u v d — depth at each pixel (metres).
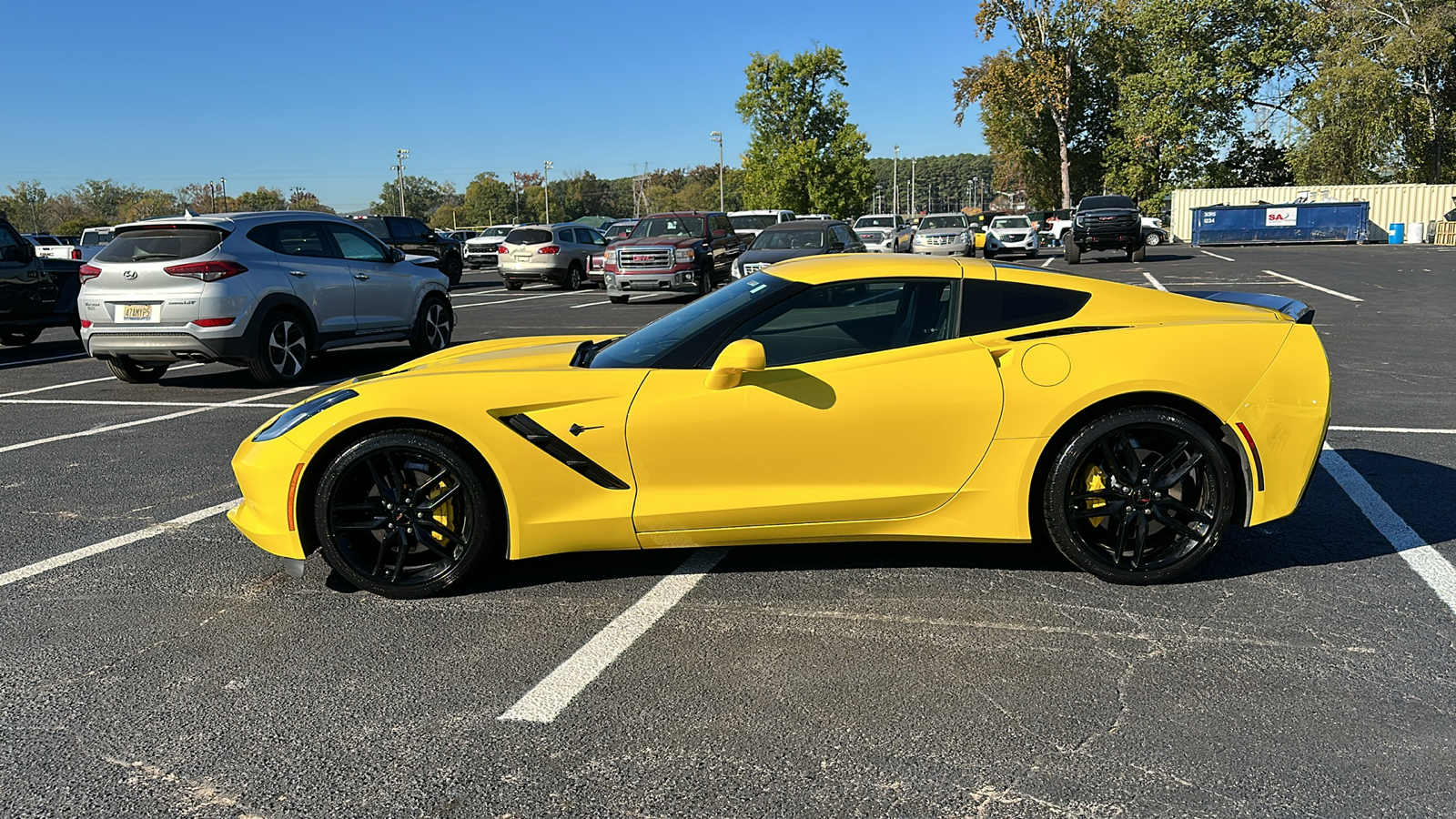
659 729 2.69
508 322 14.69
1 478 5.62
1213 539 3.59
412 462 3.61
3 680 3.06
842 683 2.94
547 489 3.54
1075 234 27.41
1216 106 49.66
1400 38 41.16
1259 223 38.72
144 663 3.16
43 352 12.16
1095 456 3.60
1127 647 3.16
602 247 24.81
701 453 3.53
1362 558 3.94
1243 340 3.58
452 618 3.48
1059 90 50.50
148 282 8.24
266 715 2.81
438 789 2.42
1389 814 2.26
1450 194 38.75
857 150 54.69
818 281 3.67
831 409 3.51
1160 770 2.46
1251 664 3.03
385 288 10.05
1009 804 2.32
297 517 3.57
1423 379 8.08
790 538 3.65
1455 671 2.97
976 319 3.62
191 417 7.38
